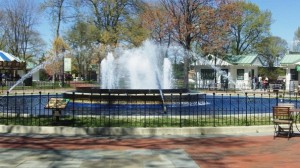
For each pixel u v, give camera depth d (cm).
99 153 942
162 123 1333
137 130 1224
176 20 4503
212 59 4678
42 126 1245
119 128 1221
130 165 823
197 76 4772
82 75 7819
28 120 1384
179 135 1216
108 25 4712
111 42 4631
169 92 1947
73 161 855
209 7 4416
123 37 4619
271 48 7312
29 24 7125
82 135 1198
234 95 3008
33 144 1051
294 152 973
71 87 4394
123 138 1155
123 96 1786
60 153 938
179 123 1338
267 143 1094
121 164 831
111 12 4638
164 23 4638
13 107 1858
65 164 827
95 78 7688
